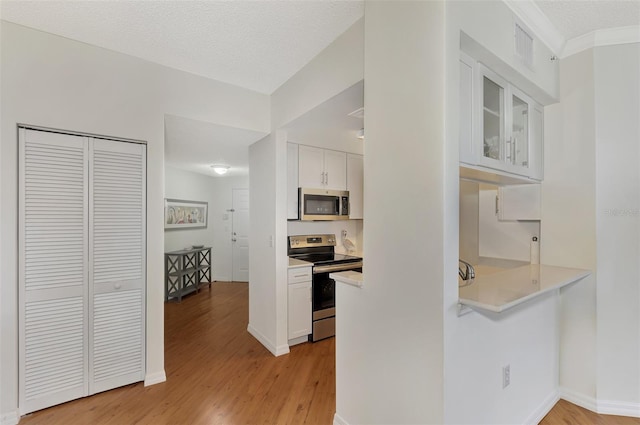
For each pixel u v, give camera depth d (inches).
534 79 70.6
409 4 52.7
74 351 81.9
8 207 73.2
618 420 72.5
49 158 78.6
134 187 90.1
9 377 73.2
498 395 59.7
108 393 85.8
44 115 76.9
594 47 76.3
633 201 73.5
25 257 75.8
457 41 49.0
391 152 56.0
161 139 93.4
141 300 91.3
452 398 48.3
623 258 74.4
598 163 76.1
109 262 86.4
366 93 62.1
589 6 64.7
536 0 63.0
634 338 73.7
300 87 96.0
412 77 51.9
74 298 81.8
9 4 66.7
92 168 84.0
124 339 88.6
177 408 80.0
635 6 64.5
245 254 239.9
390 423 56.2
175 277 199.2
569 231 80.7
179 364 104.7
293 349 117.3
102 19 71.9
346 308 68.3
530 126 78.5
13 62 73.7
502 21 60.0
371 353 61.1
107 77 85.0
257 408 80.4
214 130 111.0
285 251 115.0
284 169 114.3
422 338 50.0
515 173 70.7
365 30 62.7
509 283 61.6
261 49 84.6
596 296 76.3
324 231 164.6
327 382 93.4
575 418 73.5
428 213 49.0
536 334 72.7
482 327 55.1
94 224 84.3
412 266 51.8
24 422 73.8
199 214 229.9
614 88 75.0
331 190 146.9
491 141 64.6
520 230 93.6
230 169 207.5
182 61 91.4
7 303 73.2
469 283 61.7
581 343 78.7
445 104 46.8
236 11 68.7
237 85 108.0
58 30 76.4
